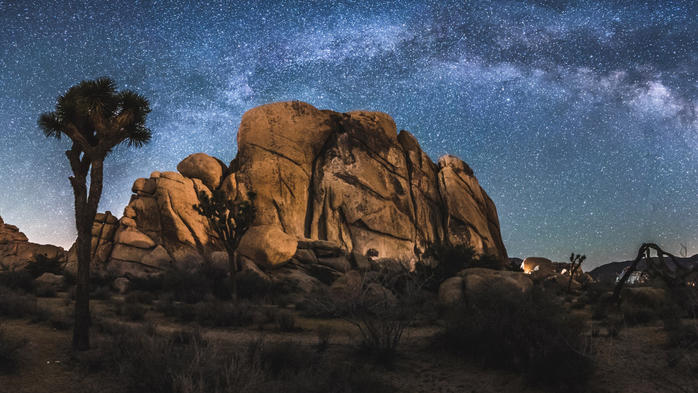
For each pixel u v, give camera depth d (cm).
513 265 4722
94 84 810
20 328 889
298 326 1226
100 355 698
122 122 820
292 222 4103
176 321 1268
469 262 2836
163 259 3356
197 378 535
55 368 664
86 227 782
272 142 4303
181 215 3659
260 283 2364
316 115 4603
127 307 1383
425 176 4859
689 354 719
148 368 570
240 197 4034
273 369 672
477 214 4816
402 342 970
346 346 934
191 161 4106
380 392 597
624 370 686
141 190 3697
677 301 1272
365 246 4175
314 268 3369
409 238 4403
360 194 4356
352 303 889
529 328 740
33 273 2745
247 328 1182
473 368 755
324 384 551
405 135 5116
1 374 611
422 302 1426
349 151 4566
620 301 1430
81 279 766
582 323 898
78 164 804
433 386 661
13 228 4034
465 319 876
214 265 2889
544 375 646
